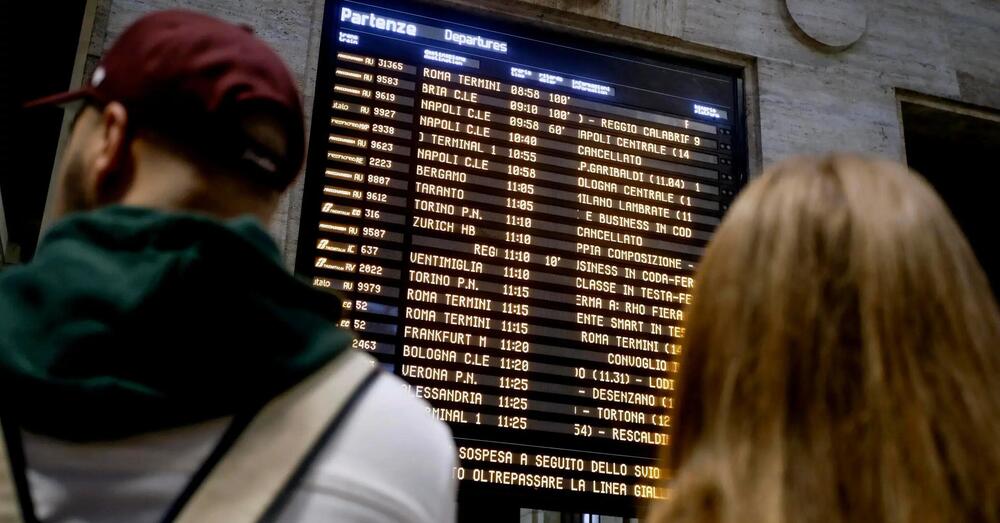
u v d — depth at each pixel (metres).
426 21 3.70
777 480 0.65
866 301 0.70
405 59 3.59
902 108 4.52
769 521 0.64
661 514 0.71
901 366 0.67
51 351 0.66
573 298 3.51
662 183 3.83
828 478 0.65
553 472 3.27
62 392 0.65
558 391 3.37
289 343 0.73
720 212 3.89
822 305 0.71
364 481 0.70
